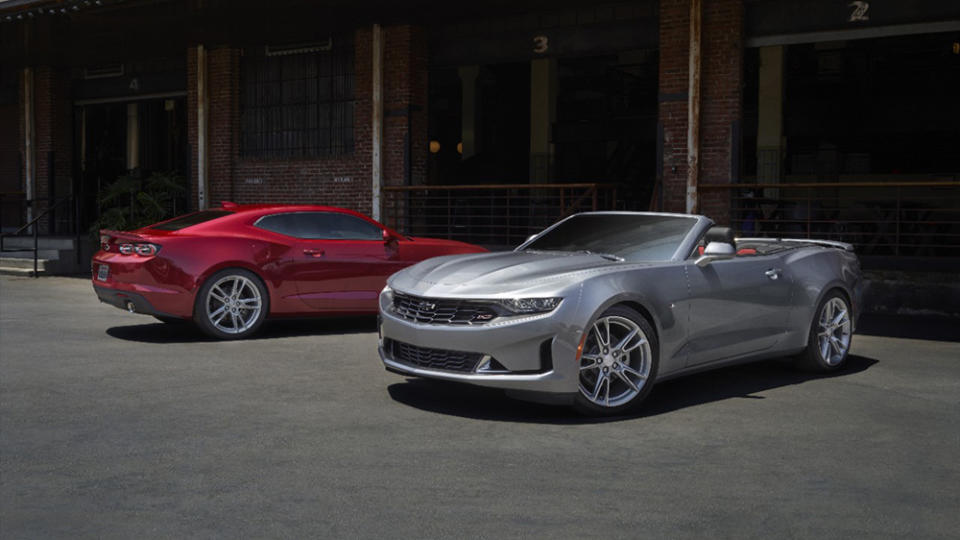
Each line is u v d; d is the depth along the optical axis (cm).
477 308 543
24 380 648
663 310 575
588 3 1391
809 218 1230
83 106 2109
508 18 1477
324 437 486
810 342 703
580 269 562
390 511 364
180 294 841
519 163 2617
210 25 1716
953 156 2086
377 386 636
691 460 448
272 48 1694
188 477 410
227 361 741
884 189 1955
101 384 636
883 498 389
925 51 1966
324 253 921
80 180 2127
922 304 1137
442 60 1548
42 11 1769
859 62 2048
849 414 561
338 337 895
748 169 2230
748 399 608
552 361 526
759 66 2089
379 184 1563
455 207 1505
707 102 1271
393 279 620
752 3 1246
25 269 1650
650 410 569
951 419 548
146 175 2188
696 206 1274
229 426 511
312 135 1658
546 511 366
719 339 622
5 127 2169
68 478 407
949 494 396
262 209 918
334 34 1617
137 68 1953
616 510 369
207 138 1764
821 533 345
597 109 2603
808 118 2072
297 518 355
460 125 2786
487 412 554
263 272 884
